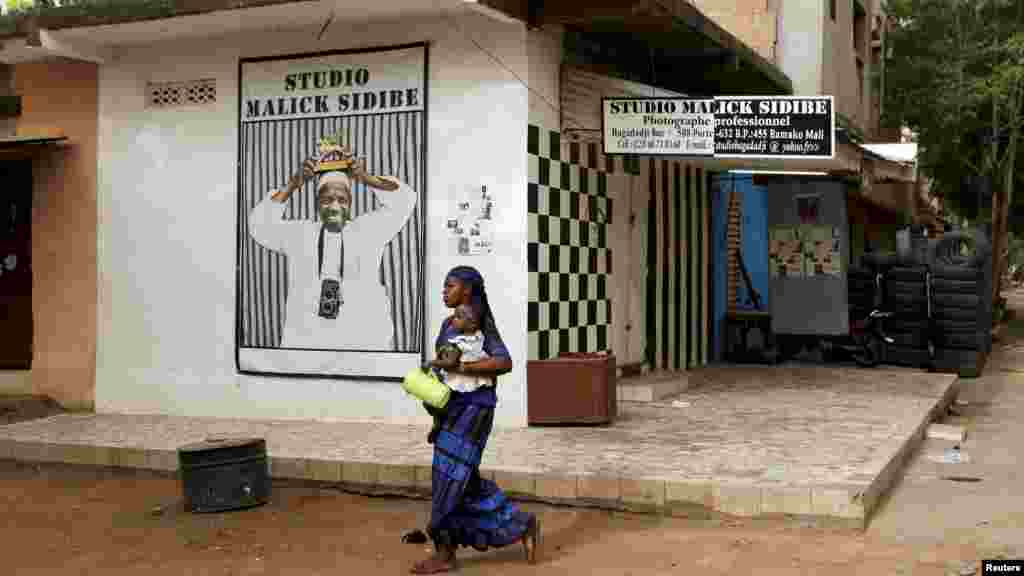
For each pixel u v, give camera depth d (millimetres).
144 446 8578
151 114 10516
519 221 8992
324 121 9703
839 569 5523
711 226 14750
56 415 10531
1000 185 24484
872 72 24984
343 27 9594
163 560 6082
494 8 8383
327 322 9695
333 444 8406
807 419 9523
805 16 17609
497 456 7656
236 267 10102
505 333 9039
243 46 10047
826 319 15414
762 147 9234
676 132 9344
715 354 15109
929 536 6195
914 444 8938
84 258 10875
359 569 5801
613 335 11109
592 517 6797
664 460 7477
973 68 22484
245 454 7312
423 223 9305
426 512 7160
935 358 15742
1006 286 68375
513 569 5660
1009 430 10789
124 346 10648
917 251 16281
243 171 10055
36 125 11133
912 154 16641
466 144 9164
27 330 11305
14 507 7578
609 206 10891
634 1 8695
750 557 5781
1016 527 6398
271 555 6129
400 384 9406
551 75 9438
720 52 11305
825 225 15430
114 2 9492
